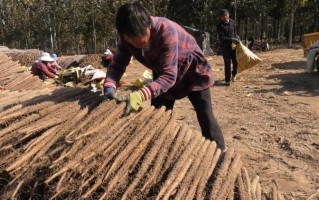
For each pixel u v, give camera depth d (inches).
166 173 108.1
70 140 106.5
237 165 120.3
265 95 338.6
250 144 217.0
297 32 1246.3
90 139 107.3
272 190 131.8
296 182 172.4
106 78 133.1
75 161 101.7
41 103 119.5
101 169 102.3
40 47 1337.4
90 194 98.6
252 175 175.8
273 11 1067.9
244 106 302.8
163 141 114.7
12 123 115.3
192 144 118.1
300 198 159.8
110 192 99.5
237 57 394.6
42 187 101.5
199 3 1047.6
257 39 1183.6
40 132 112.5
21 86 254.5
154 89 119.8
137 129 113.7
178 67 140.4
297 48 816.9
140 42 118.9
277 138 224.5
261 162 192.7
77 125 111.3
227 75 389.7
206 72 145.6
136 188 102.1
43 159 104.3
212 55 702.5
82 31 1212.5
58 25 1238.3
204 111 151.0
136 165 107.1
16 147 110.3
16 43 1397.6
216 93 356.5
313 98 322.0
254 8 1037.2
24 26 1332.4
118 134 110.8
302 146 211.0
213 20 1015.6
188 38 139.3
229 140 223.8
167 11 1074.7
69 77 417.7
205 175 112.2
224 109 295.6
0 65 275.0
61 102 121.5
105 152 105.2
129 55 134.8
